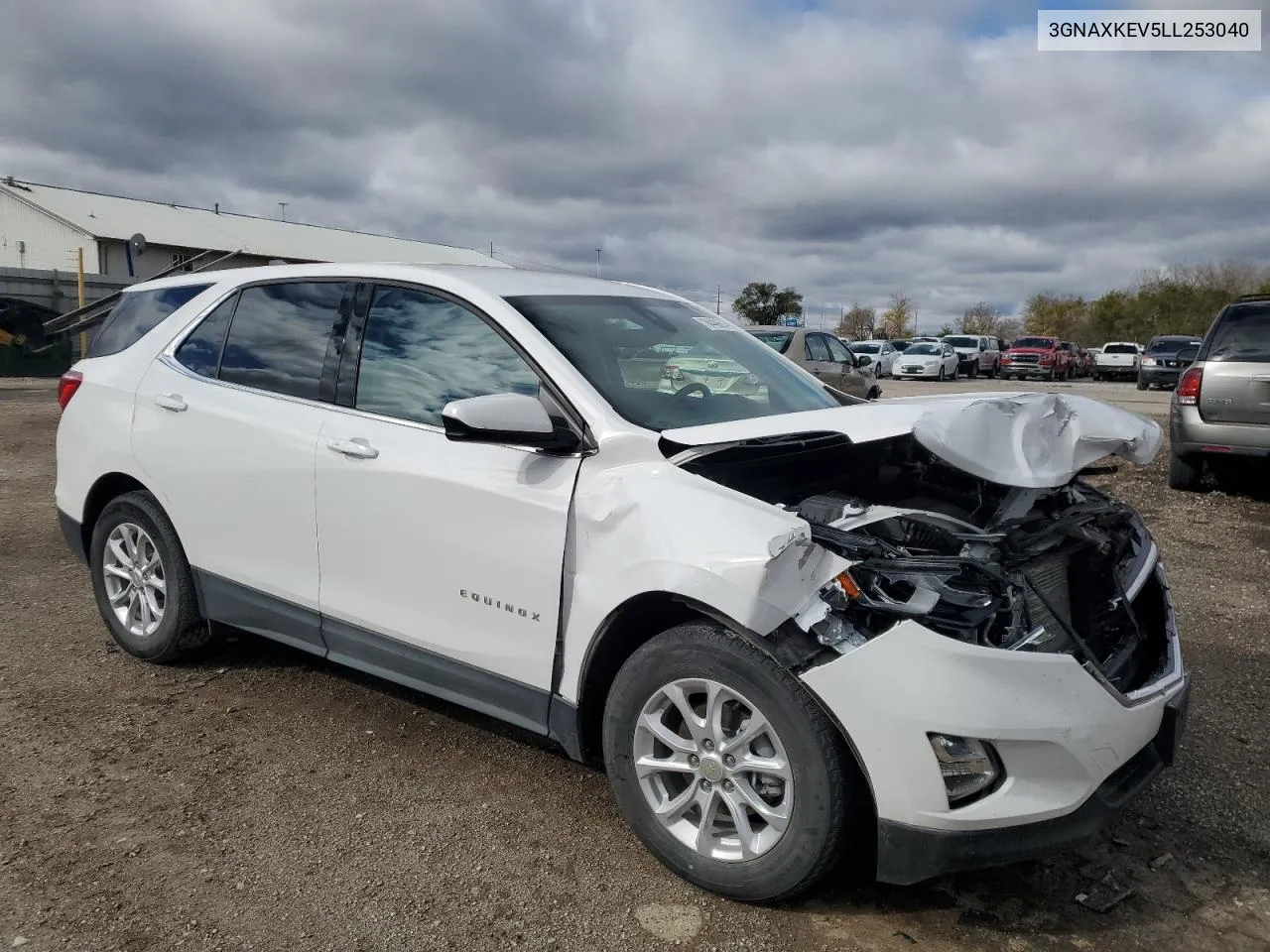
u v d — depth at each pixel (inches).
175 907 106.4
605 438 117.6
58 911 105.1
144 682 167.2
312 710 157.8
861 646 96.9
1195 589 234.2
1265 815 130.5
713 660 105.3
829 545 101.0
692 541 105.9
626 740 114.7
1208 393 331.9
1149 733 108.5
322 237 1916.8
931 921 107.1
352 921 105.0
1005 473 105.6
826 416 126.5
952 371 1492.4
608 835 123.0
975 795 97.9
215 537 158.6
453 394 132.6
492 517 123.7
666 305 160.6
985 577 103.3
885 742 96.5
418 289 142.0
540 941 102.4
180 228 1658.5
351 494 138.1
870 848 113.7
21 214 1536.7
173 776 135.0
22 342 774.5
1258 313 327.6
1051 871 117.4
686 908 108.4
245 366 157.8
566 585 118.0
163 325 173.5
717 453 117.5
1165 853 121.5
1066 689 99.3
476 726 153.3
